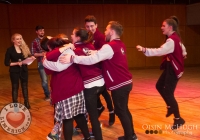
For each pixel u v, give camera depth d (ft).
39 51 15.19
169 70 9.53
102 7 29.37
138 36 30.71
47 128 10.69
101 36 9.70
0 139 9.53
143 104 14.20
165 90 9.72
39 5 27.84
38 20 27.96
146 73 27.68
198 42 32.27
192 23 30.89
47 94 15.90
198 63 32.60
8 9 26.86
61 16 28.55
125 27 30.22
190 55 32.24
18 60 12.76
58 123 7.60
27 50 13.10
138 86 19.89
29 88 20.17
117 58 7.84
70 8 28.68
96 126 7.88
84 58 7.25
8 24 27.07
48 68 7.36
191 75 24.98
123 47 8.14
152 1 31.22
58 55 7.22
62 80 7.40
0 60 26.96
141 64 31.22
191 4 30.71
